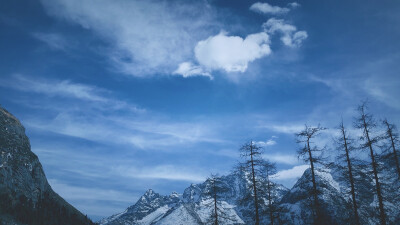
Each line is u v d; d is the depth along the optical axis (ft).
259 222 105.50
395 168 87.97
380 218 84.79
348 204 90.58
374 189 88.33
